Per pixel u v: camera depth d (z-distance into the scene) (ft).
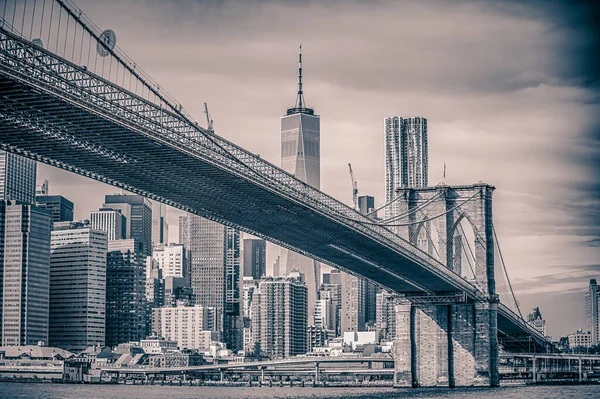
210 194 643.45
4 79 435.12
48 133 510.17
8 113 481.46
